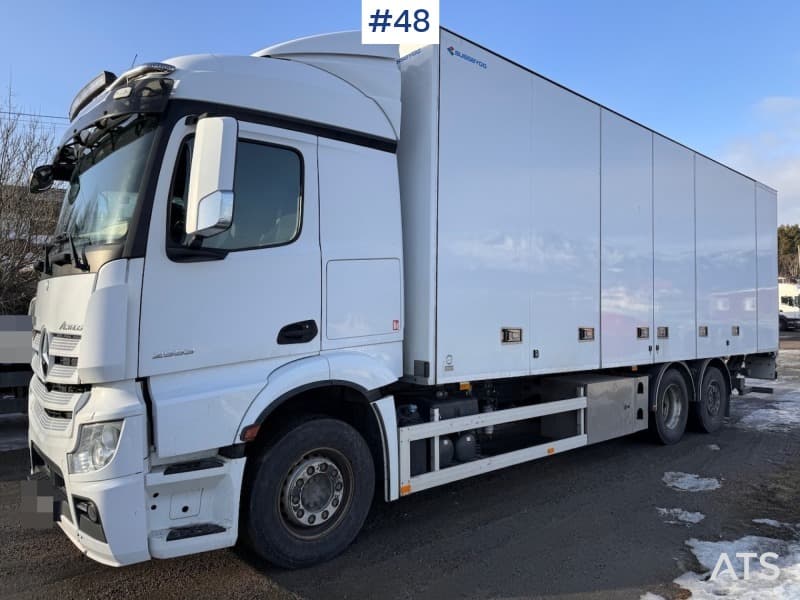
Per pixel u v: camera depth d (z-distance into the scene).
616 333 6.29
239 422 3.27
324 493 3.77
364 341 3.94
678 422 7.68
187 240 3.10
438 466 4.42
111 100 3.39
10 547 4.02
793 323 43.19
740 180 9.19
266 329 3.44
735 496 5.46
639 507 5.11
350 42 4.17
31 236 9.90
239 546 3.91
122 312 2.95
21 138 10.91
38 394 3.53
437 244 4.24
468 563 3.89
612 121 6.30
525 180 5.09
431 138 4.23
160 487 3.04
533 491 5.51
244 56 3.61
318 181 3.75
